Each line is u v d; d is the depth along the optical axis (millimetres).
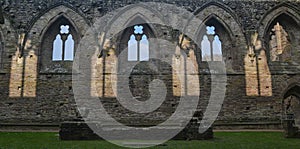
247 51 26516
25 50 26109
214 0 27344
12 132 21844
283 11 27266
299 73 26297
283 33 31594
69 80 25734
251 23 27031
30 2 27062
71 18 26812
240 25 26953
